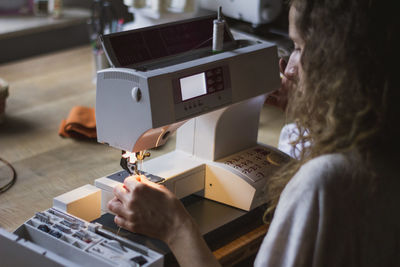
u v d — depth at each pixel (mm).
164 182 1167
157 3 2170
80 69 2500
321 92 753
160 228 984
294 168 836
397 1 688
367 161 708
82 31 3656
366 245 728
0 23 3102
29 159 1573
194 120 1270
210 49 1198
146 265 924
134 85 1007
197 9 2246
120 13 2922
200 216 1202
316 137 777
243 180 1210
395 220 723
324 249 720
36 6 3314
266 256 767
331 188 709
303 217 724
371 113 715
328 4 718
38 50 3422
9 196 1345
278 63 1268
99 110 1091
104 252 968
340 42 713
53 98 2115
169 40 1138
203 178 1280
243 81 1177
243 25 2264
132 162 1121
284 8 2246
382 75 704
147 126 1014
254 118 1352
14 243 936
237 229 1190
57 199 1133
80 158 1596
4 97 1804
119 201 1054
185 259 947
